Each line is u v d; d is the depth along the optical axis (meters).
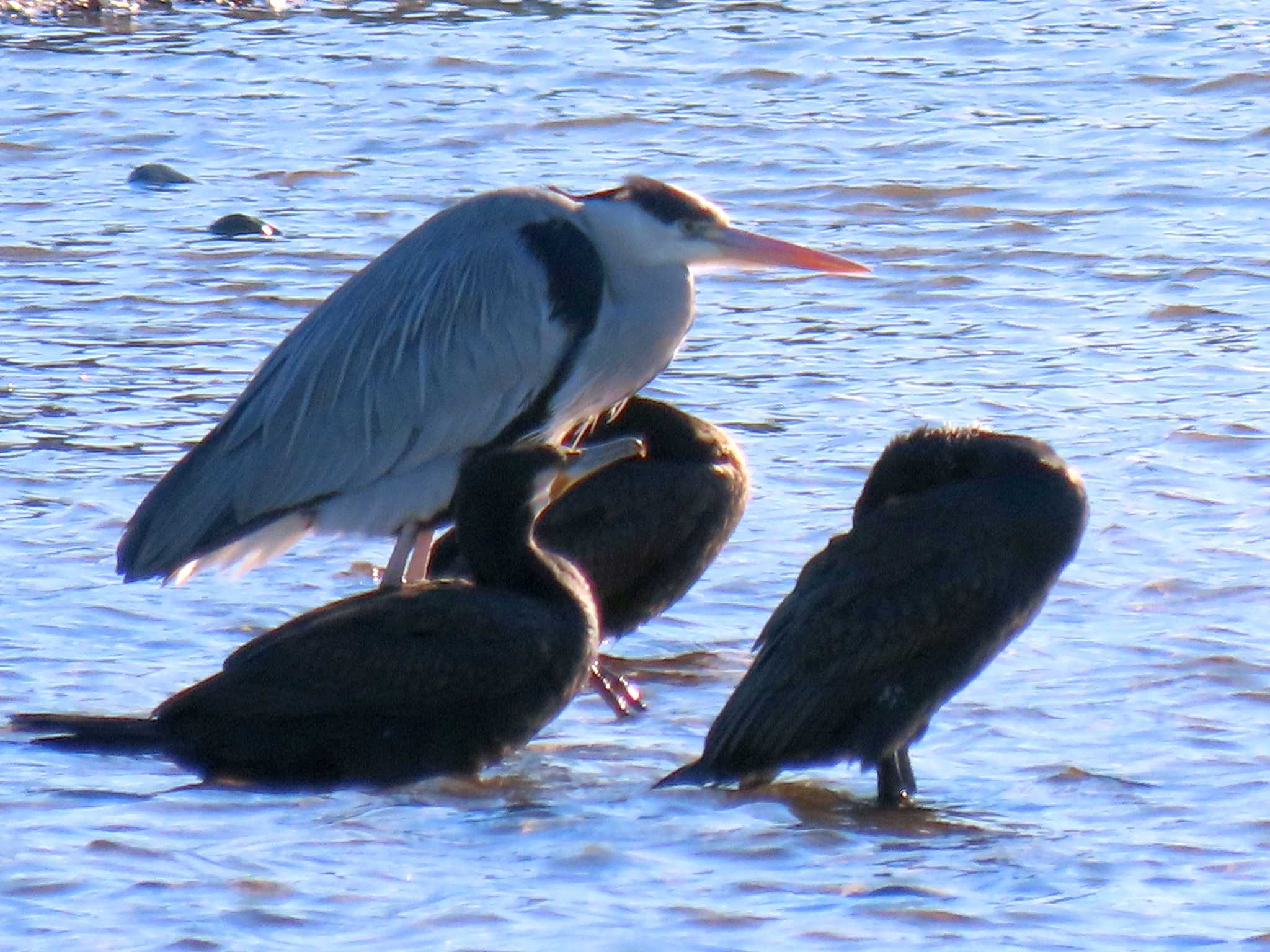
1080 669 13.11
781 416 18.50
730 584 15.07
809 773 12.01
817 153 27.92
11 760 11.94
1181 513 15.76
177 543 14.01
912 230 24.66
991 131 28.75
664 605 14.41
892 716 11.41
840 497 16.47
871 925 9.77
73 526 15.84
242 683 11.87
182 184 27.02
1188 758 11.83
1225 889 10.17
